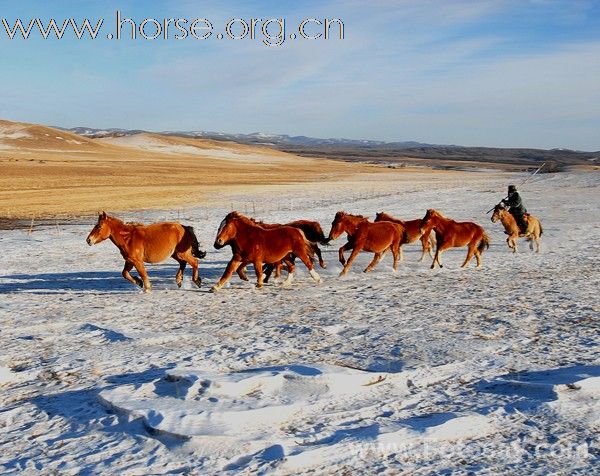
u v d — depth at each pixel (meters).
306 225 17.30
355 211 40.28
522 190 59.72
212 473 5.13
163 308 12.87
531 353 8.66
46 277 18.14
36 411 6.72
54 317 11.93
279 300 13.60
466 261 18.70
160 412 6.19
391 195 53.91
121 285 16.48
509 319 10.94
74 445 5.79
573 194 53.53
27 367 8.47
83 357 8.84
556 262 19.56
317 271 18.33
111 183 66.00
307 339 9.73
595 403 6.60
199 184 67.19
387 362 8.25
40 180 66.50
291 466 5.19
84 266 20.58
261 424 6.06
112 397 6.77
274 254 15.28
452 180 82.75
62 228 32.34
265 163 144.38
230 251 24.28
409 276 17.05
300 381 7.15
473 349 8.80
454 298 13.29
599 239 25.83
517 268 18.34
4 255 23.28
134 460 5.41
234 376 7.11
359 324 10.78
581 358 8.38
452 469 5.20
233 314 12.06
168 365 8.30
